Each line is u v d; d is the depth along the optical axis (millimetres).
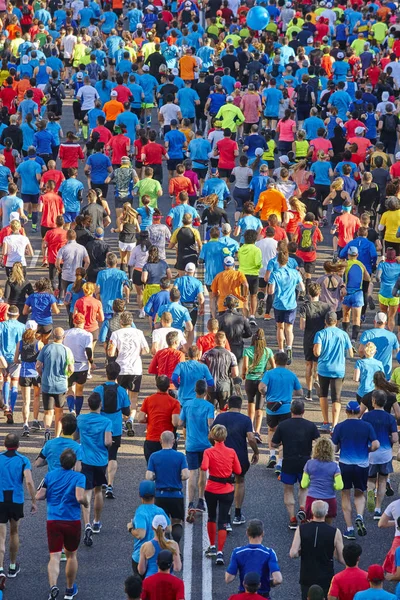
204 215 46969
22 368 36656
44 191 52625
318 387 39344
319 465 29047
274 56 71438
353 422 30781
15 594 28688
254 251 43188
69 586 28188
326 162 54125
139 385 36562
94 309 38688
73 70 76250
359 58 74750
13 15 75812
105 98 66062
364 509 33031
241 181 52281
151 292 41375
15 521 29062
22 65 69000
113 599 28438
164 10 84938
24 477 28891
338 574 24828
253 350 35469
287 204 49344
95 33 77188
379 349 36531
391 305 43688
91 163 53188
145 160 54938
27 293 40844
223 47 74750
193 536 31203
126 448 36500
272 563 25094
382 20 82188
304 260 45562
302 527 26250
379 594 23906
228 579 25188
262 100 66062
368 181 51281
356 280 42594
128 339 36219
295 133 59906
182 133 57094
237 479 31312
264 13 71625
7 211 49781
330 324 35969
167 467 28953
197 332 45031
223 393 34062
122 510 32750
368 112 63031
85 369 36656
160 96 64000
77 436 31609
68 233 43562
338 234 47438
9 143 56281
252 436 30719
